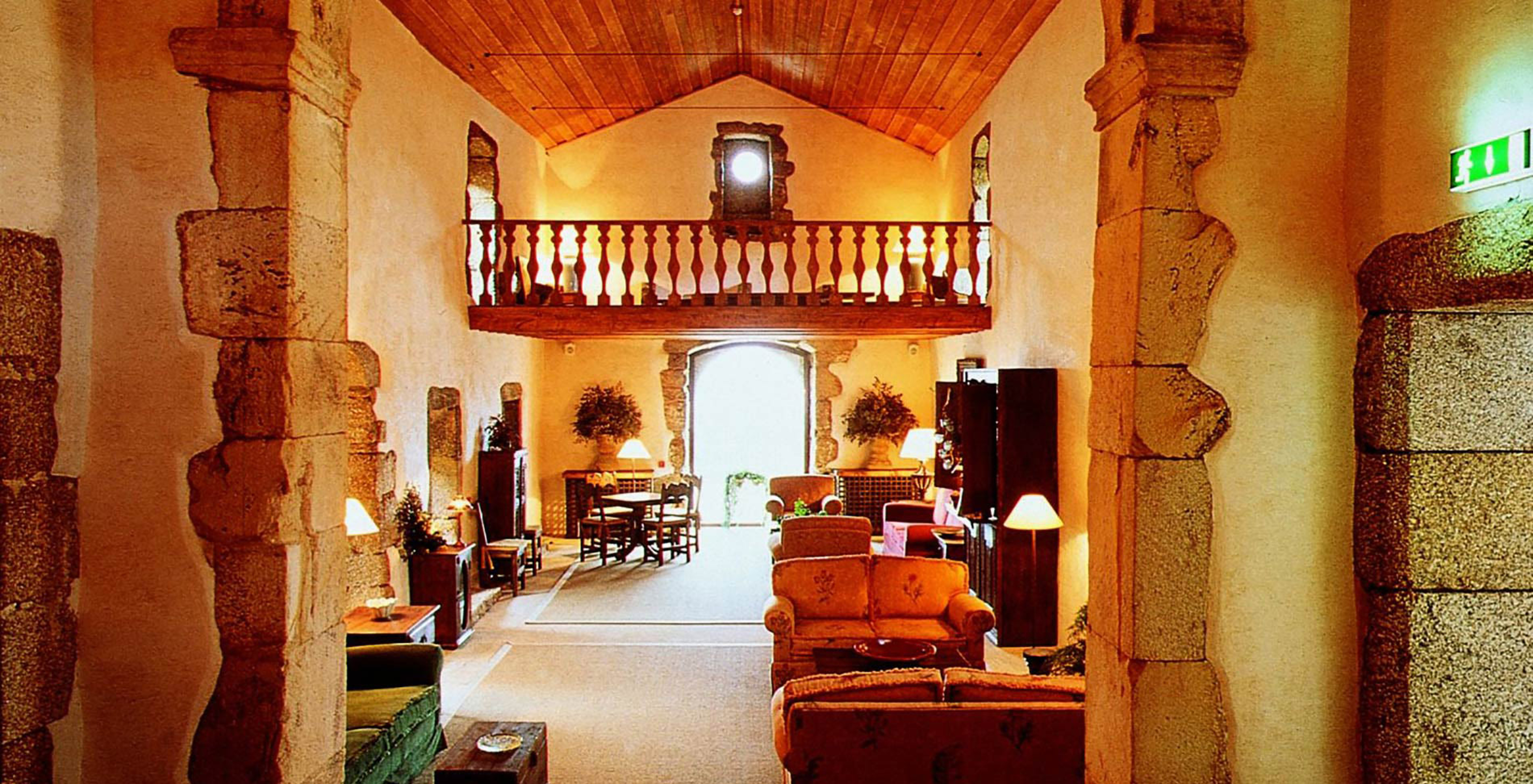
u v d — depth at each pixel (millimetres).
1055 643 6902
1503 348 2184
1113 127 2469
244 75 2293
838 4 8211
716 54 10711
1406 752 2168
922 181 11867
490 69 8742
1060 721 3393
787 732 3482
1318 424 2326
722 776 4730
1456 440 2176
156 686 2324
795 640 5805
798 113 11836
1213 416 2293
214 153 2316
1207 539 2305
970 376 8656
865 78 9977
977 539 7719
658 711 5699
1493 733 2172
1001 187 8500
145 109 2322
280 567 2314
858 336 9828
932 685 3529
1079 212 6375
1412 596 2170
